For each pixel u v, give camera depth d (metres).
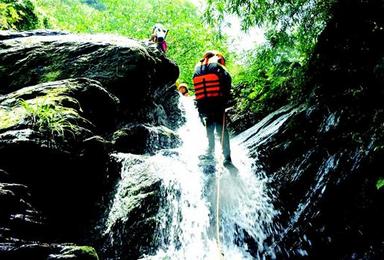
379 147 4.03
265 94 7.55
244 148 5.96
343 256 4.06
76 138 4.24
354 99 4.62
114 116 5.75
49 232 3.66
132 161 4.92
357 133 4.41
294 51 7.29
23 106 4.30
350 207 4.21
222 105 5.41
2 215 3.21
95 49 6.50
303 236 4.43
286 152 5.24
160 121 7.84
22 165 3.71
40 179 3.83
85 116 5.07
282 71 7.41
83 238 4.09
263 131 6.18
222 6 6.07
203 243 4.57
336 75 5.00
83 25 21.34
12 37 7.64
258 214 4.87
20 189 3.50
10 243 3.07
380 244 3.82
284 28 6.29
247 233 4.70
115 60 6.39
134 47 6.71
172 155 5.88
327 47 5.27
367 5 4.71
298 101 6.18
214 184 5.00
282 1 5.88
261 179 5.21
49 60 6.24
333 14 5.23
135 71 6.45
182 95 10.26
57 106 4.49
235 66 10.90
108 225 4.21
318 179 4.62
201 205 4.81
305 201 4.62
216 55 5.59
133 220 4.18
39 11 13.94
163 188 4.55
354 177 4.26
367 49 4.64
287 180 4.93
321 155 4.76
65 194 4.07
